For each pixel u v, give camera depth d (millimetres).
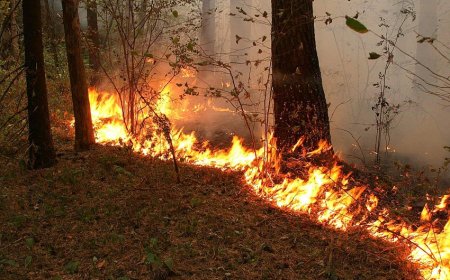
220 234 4320
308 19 5695
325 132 6016
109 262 3811
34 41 5371
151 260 3674
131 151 6395
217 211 4789
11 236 4121
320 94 5953
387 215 4984
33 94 5516
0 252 3863
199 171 5934
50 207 4672
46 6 11562
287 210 4969
